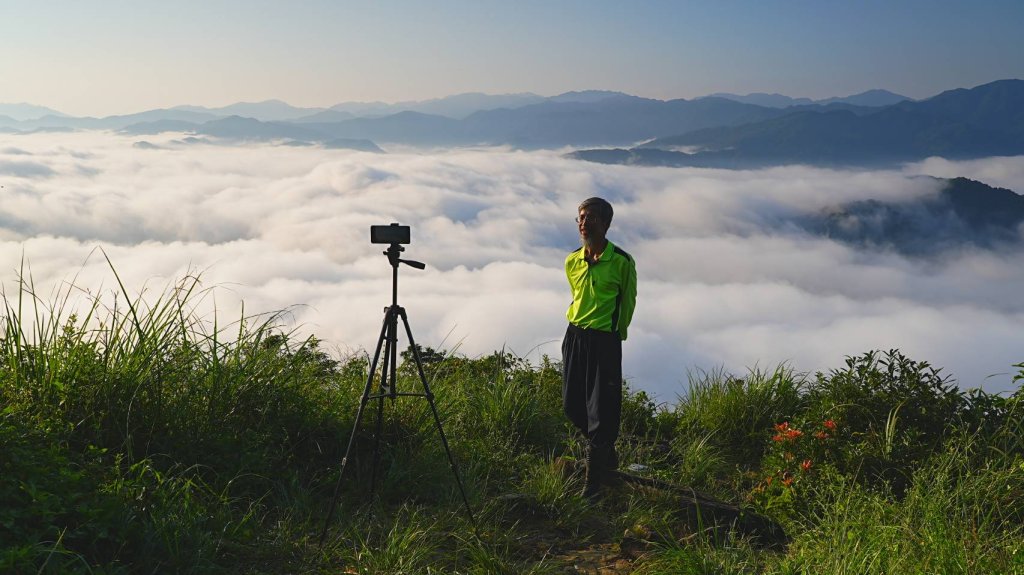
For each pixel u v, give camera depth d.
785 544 4.21
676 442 6.44
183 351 4.31
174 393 4.23
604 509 4.63
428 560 3.61
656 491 4.73
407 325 4.16
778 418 6.54
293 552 3.54
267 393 4.53
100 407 3.92
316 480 4.30
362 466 4.57
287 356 4.84
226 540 3.43
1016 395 4.73
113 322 4.11
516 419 5.89
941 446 4.63
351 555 3.58
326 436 4.65
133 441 3.86
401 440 4.86
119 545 3.04
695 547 3.81
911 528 3.40
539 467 5.15
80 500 3.10
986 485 3.87
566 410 4.97
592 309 4.77
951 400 4.96
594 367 4.78
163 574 3.02
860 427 5.07
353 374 5.77
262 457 4.10
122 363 4.06
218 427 4.24
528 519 4.38
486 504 4.39
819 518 4.07
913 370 5.26
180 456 3.91
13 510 2.82
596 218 4.71
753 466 6.20
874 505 3.82
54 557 2.75
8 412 3.49
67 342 4.05
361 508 4.14
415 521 4.02
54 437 3.53
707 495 4.98
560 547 4.05
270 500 4.02
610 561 3.87
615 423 4.77
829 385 5.59
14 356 3.92
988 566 3.03
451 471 4.68
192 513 3.41
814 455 4.80
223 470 3.99
